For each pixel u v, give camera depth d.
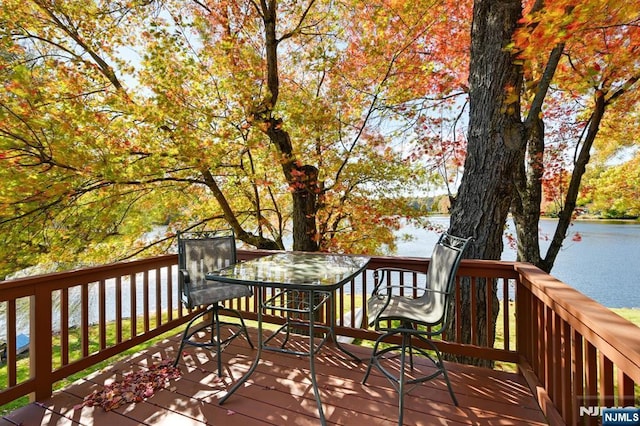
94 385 2.46
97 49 4.71
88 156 3.86
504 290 2.63
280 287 2.03
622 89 4.12
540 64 4.11
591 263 11.32
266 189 6.12
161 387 2.41
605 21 2.78
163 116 4.39
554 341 1.88
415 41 4.95
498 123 3.11
